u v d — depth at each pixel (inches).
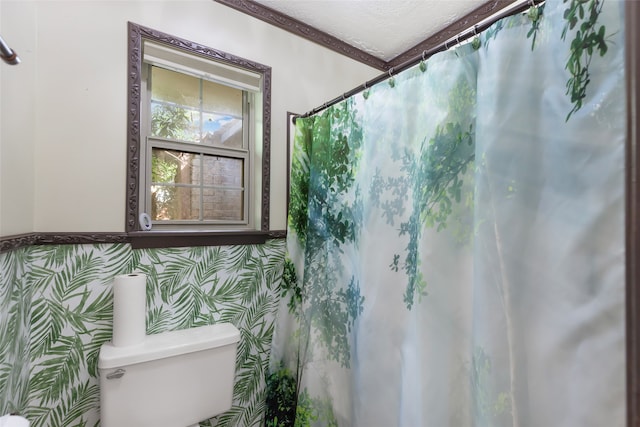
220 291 51.3
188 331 46.9
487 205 26.5
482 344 26.0
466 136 30.8
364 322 41.9
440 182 31.8
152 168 48.3
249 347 54.6
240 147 57.8
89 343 40.6
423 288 31.8
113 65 42.1
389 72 40.4
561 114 23.4
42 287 37.6
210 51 50.0
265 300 56.5
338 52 67.5
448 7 57.2
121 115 42.7
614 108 20.6
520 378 24.4
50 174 38.2
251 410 54.6
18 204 33.7
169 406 41.1
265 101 56.2
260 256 55.8
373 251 41.8
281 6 56.6
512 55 26.1
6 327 31.1
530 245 24.7
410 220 38.3
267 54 57.1
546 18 24.4
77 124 39.8
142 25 44.3
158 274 45.4
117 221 42.5
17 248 33.0
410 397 33.1
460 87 31.1
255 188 57.6
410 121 38.0
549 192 24.0
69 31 39.4
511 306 25.0
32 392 37.1
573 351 22.2
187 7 48.5
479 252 26.8
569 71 22.9
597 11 21.3
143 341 41.9
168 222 49.4
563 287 22.9
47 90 38.1
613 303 20.5
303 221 56.6
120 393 37.9
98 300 41.0
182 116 51.4
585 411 21.4
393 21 61.2
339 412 47.0
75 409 39.8
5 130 31.4
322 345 50.5
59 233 38.4
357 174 46.3
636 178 11.4
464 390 30.2
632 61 11.7
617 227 20.5
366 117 44.1
